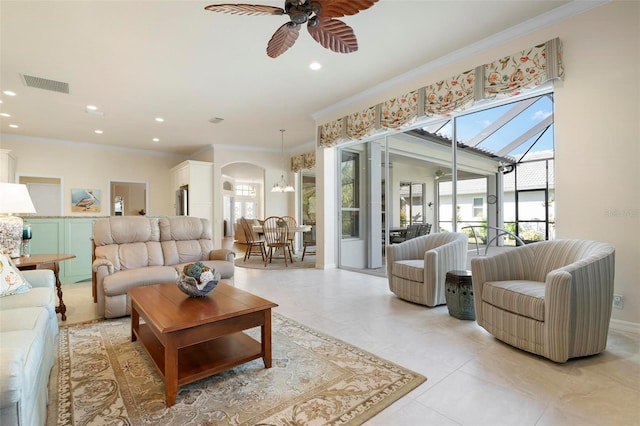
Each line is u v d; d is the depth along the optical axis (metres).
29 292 2.12
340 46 2.46
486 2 2.66
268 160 8.45
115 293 2.93
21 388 1.03
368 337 2.51
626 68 2.49
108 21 2.82
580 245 2.42
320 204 5.60
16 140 6.65
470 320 2.89
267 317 2.01
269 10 1.99
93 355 2.20
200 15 2.76
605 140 2.58
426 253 3.26
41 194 8.00
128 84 4.20
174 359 1.65
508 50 3.13
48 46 3.23
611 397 1.67
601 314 2.09
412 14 2.80
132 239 3.55
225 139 7.29
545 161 3.31
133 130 6.41
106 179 7.73
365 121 4.62
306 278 4.80
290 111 5.39
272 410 1.58
